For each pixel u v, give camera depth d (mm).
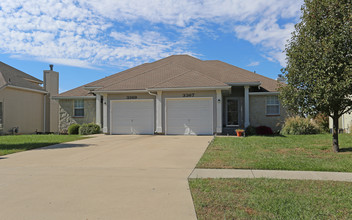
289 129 16922
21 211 4203
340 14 8883
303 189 5223
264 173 6594
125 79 19359
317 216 3898
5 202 4613
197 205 4375
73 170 7082
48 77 26062
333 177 6184
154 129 17453
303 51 9203
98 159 8633
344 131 17266
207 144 11938
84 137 15867
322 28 9023
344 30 8547
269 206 4277
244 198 4688
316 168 6965
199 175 6441
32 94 22969
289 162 7738
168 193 5070
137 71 22547
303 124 16844
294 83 9617
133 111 17891
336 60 8523
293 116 18047
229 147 10711
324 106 9102
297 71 9422
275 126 18594
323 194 4906
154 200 4680
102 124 19891
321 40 9055
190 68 21438
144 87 17766
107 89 17828
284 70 10086
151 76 19406
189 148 10797
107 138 15195
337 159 8195
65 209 4281
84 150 10523
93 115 20469
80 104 20703
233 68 22125
